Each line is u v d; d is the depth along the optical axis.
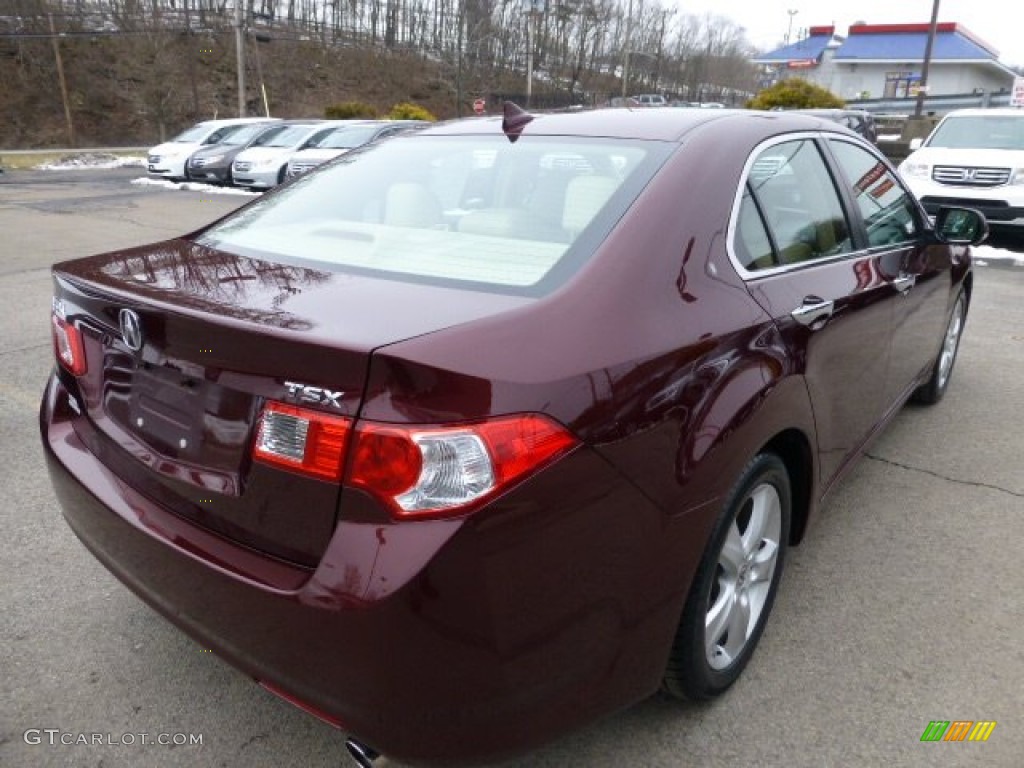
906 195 3.95
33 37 44.28
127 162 30.98
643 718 2.40
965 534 3.43
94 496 2.21
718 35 77.25
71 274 2.35
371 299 1.96
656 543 1.94
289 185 3.13
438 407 1.62
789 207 2.81
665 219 2.22
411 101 55.53
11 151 38.22
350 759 2.25
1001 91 55.84
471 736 1.72
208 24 53.09
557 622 1.75
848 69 61.53
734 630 2.43
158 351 2.01
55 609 2.87
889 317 3.36
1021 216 10.30
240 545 1.88
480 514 1.62
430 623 1.62
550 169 2.53
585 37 64.19
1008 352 6.10
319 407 1.69
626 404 1.84
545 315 1.87
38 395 4.93
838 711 2.42
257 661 1.84
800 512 2.82
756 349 2.28
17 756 2.24
